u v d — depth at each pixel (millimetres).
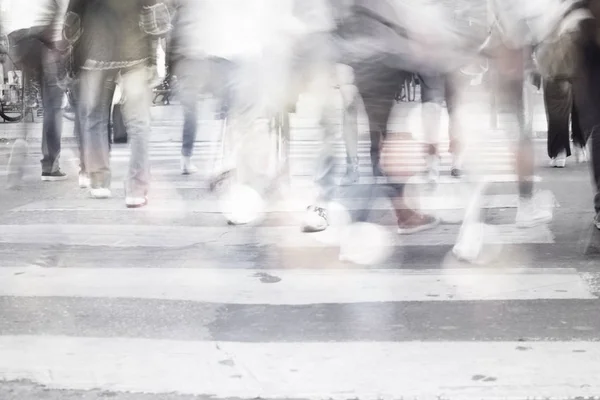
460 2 4367
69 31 6488
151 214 6105
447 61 4426
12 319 3508
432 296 3816
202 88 7844
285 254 4727
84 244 5020
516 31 4613
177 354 3070
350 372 2871
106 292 3926
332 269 4359
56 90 8102
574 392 2676
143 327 3396
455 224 5543
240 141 5930
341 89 5145
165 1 6613
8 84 17422
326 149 5297
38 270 4375
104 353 3086
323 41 5008
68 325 3426
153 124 18016
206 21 6340
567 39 4652
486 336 3248
